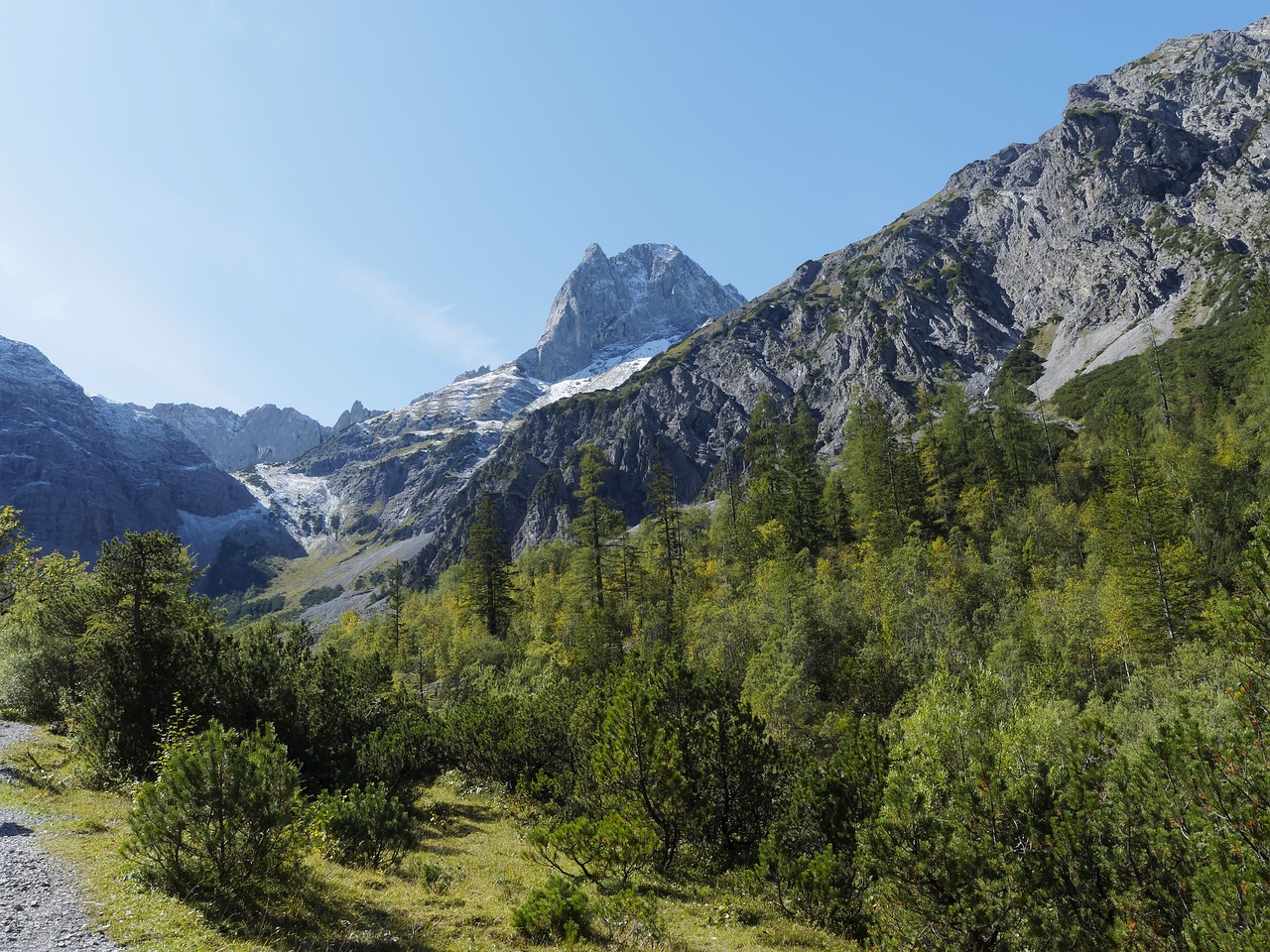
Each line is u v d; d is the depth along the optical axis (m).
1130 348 149.75
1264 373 85.12
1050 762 14.33
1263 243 150.12
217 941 10.10
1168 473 71.38
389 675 50.03
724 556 95.06
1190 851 11.08
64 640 33.59
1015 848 13.01
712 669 23.39
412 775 29.23
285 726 25.70
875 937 14.32
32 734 27.95
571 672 61.34
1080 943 11.62
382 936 12.07
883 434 103.38
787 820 18.84
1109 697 43.78
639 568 88.25
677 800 20.53
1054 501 80.06
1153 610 49.88
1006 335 196.62
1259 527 11.96
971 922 12.34
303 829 14.62
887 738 21.48
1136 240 182.88
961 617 56.50
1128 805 12.09
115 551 29.50
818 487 113.25
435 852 20.81
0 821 14.64
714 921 16.08
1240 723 11.55
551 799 27.95
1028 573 66.25
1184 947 10.54
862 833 14.24
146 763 21.09
